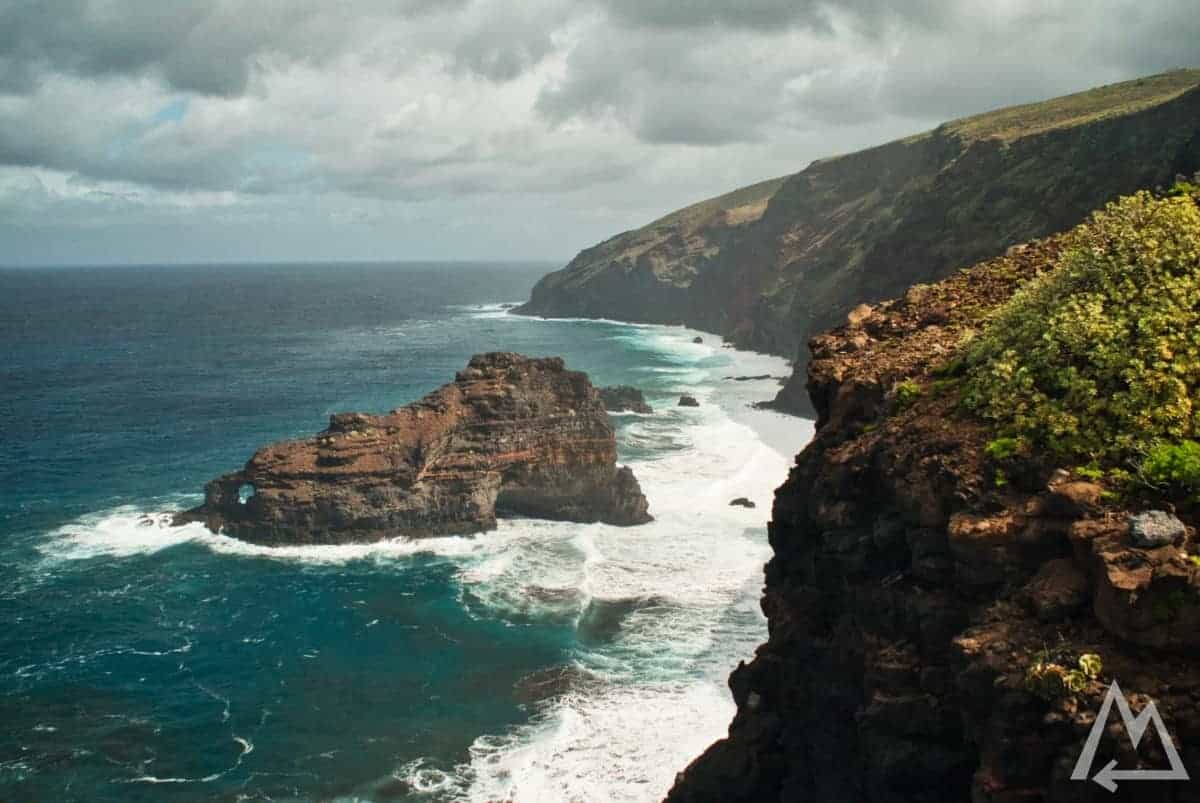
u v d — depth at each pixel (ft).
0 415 311.68
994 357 62.28
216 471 239.71
